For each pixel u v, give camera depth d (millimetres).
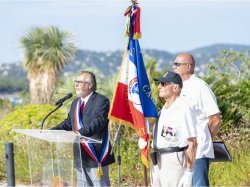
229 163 12383
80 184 9102
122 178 13023
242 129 13961
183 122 8719
